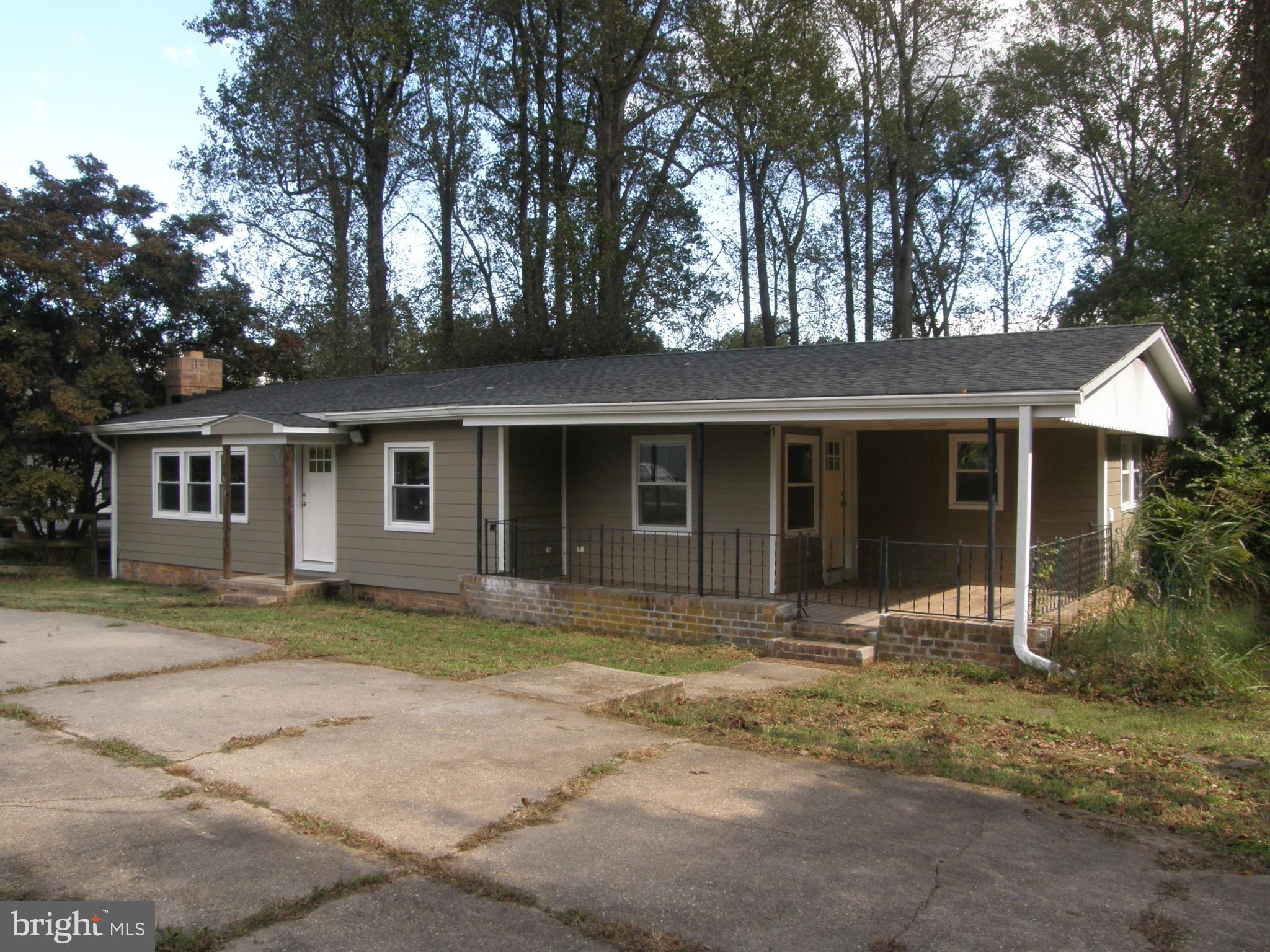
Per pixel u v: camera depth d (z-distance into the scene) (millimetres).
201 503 16750
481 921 3721
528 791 5207
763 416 9867
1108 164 31141
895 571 13453
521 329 26891
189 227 21938
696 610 10703
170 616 11977
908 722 7109
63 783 5254
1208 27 25484
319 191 30516
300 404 15383
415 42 25703
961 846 4621
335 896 3914
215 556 16328
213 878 4066
